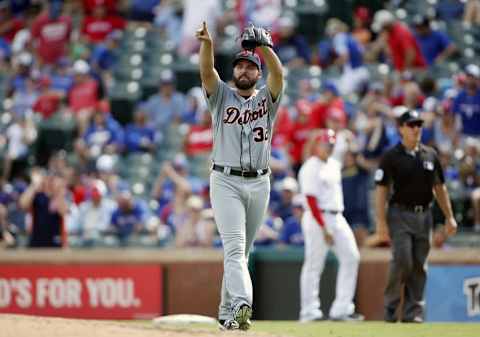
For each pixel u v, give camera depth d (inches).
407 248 1425.9
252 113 1086.4
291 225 1924.2
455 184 2074.3
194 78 2672.2
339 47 2491.4
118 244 2075.5
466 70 2294.5
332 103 2095.2
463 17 2851.9
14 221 2161.7
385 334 1169.4
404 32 2504.9
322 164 1584.6
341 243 1584.6
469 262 1732.3
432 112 2159.2
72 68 2738.7
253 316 1822.1
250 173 1086.4
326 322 1450.5
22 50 2955.2
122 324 1022.4
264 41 1075.9
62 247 1955.0
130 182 2356.1
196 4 2719.0
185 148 2310.5
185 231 1967.3
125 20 2989.7
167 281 1847.9
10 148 2546.8
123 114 2652.6
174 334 958.4
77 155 2399.1
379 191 1444.4
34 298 1876.2
